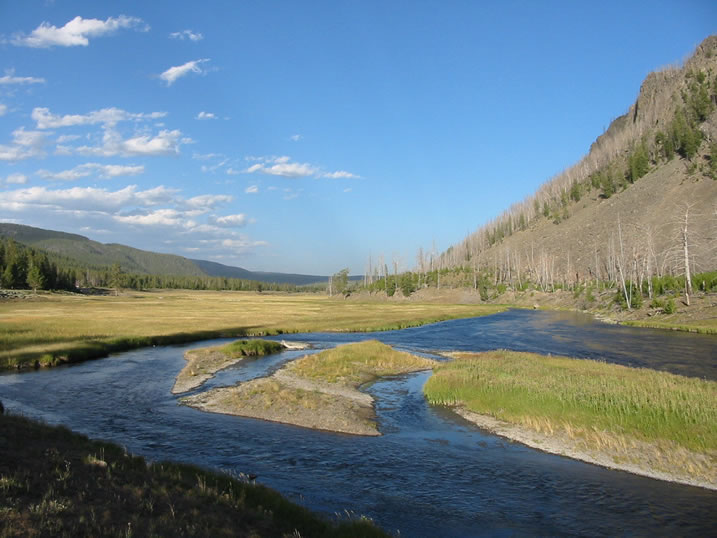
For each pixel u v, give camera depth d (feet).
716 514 48.14
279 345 181.16
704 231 426.10
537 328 253.03
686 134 614.34
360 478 57.16
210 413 86.74
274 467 60.29
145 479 44.27
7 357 133.18
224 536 35.12
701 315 231.09
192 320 268.41
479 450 67.77
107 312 311.27
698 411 71.56
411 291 632.79
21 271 503.20
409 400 98.48
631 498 51.93
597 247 568.82
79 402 93.50
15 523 29.73
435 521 46.06
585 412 77.15
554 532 44.27
